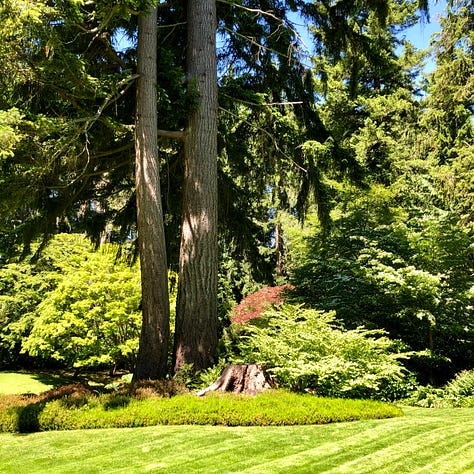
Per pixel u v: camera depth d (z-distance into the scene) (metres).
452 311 7.66
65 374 13.55
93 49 6.71
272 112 7.92
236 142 8.88
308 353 5.43
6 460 3.45
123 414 4.38
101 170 7.41
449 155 13.93
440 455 3.14
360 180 8.26
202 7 7.36
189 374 5.82
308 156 7.91
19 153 5.19
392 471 2.88
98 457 3.40
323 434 3.80
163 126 7.52
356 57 8.66
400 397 6.25
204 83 7.10
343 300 8.26
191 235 6.63
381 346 6.05
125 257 9.41
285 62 8.14
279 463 3.08
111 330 10.73
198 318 6.34
